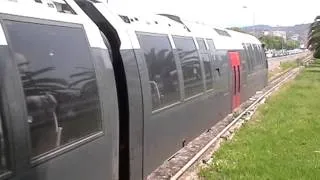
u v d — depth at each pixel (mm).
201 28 14883
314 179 10320
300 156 12453
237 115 20062
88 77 6191
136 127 8016
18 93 4668
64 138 5480
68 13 6211
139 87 8195
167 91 9875
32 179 4812
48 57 5328
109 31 7656
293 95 29969
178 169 11352
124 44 7820
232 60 19031
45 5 5648
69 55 5809
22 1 5195
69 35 5930
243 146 13656
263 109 22875
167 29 10656
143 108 8336
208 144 14062
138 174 8211
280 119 19250
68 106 5594
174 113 10391
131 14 8859
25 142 4703
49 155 5129
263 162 11641
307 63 91688
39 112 4988
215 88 15297
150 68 8883
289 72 62719
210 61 14688
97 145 6324
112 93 6965
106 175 6672
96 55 6578
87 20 6664
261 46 31703
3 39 4594
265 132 16156
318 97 28828
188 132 11789
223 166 11195
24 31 4988
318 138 14859
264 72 32250
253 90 26750
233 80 19203
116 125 7098
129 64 7863
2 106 4438
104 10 7812
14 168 4531
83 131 5949
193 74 12289
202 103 13328
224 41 18047
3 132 4422
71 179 5633
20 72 4762
